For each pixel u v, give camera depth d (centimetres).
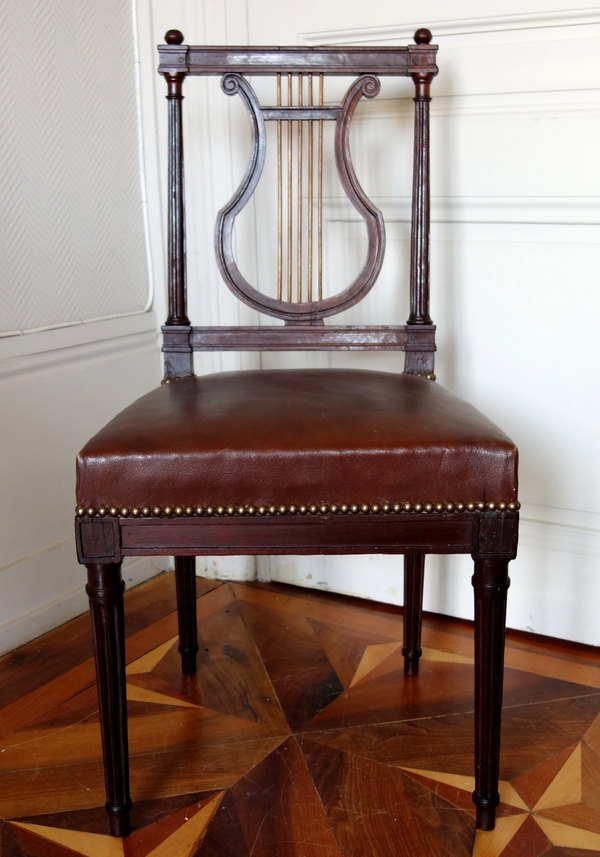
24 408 143
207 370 168
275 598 165
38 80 139
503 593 94
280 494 92
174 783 110
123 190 161
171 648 144
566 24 128
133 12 157
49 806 106
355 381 116
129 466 91
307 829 101
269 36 150
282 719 124
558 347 140
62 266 148
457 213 142
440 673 136
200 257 162
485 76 135
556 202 134
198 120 156
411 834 100
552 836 100
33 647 146
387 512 92
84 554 92
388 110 144
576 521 144
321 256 127
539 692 131
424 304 128
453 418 97
